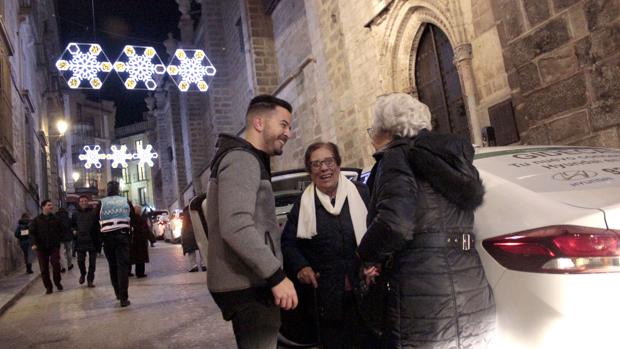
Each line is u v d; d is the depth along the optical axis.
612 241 2.07
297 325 3.59
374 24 11.30
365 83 12.09
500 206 2.45
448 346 2.25
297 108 16.75
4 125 13.33
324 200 3.19
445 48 9.94
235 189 2.23
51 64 31.95
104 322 6.21
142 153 28.86
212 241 2.39
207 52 26.59
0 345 5.50
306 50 17.11
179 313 6.31
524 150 3.12
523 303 2.22
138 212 10.70
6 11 14.95
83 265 10.13
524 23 6.56
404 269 2.35
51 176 29.75
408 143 2.48
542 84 6.38
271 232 2.40
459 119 9.65
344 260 3.10
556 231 2.15
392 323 2.36
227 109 26.23
